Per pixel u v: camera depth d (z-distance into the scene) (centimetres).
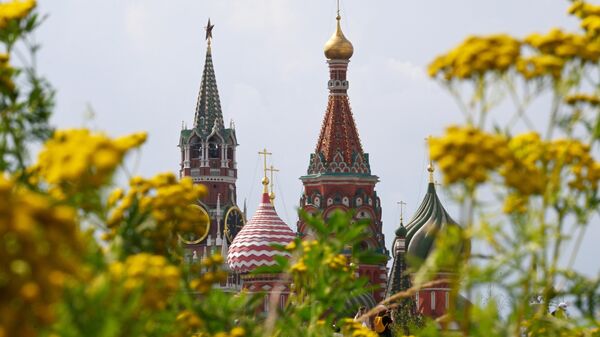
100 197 1814
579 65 1866
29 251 1104
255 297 2234
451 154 1616
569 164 1941
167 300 1884
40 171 1867
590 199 1902
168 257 2067
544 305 1970
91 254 1600
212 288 2150
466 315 1745
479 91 1739
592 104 1888
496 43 1753
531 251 1677
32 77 2066
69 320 1402
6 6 2077
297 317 2378
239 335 2058
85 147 1391
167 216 2033
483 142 1614
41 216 1120
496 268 1670
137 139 1755
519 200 1706
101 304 1429
